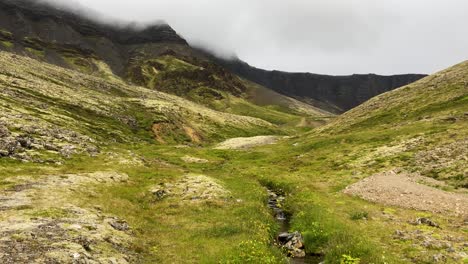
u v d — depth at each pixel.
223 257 21.83
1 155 46.06
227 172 71.19
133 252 22.09
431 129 72.31
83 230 22.67
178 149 109.25
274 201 45.25
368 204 38.75
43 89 137.12
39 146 56.06
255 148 119.81
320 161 73.50
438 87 106.12
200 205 37.78
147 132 147.12
